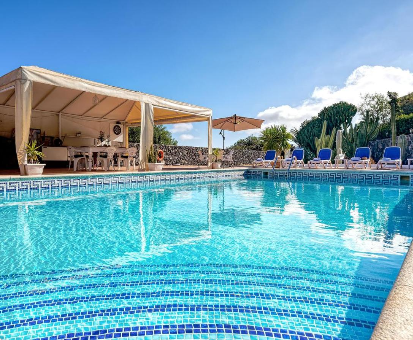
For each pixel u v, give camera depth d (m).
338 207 5.25
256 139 29.31
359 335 1.54
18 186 6.32
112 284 2.17
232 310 1.80
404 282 1.41
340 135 13.93
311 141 24.03
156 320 1.69
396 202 5.78
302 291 2.05
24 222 4.03
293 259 2.66
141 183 8.74
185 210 4.96
